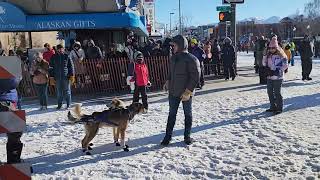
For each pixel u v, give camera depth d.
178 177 6.45
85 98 14.52
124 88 15.74
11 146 6.50
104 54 17.61
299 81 17.45
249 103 12.40
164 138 8.28
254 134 8.73
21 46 22.45
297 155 7.22
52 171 6.92
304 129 8.95
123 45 19.47
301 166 6.67
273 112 10.81
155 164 7.07
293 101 12.38
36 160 7.53
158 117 10.85
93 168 6.99
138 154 7.69
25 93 15.17
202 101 13.14
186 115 8.18
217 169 6.72
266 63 10.80
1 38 21.03
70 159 7.53
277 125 9.40
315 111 10.82
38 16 16.75
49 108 12.68
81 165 7.18
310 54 17.47
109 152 7.87
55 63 12.30
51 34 24.52
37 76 12.32
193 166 6.89
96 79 15.63
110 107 8.09
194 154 7.56
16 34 22.14
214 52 20.19
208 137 8.68
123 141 7.97
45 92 12.45
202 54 15.73
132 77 11.82
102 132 9.34
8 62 4.41
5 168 4.27
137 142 8.49
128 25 16.50
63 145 8.47
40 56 12.45
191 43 16.09
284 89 15.09
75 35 19.30
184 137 8.30
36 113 11.94
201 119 10.46
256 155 7.33
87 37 19.81
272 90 10.77
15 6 16.62
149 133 9.19
